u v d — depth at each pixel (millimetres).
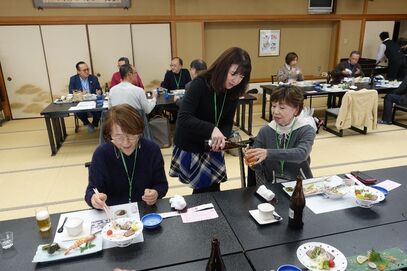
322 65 7059
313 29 6730
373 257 1016
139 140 1448
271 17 6172
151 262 1037
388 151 3732
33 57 5410
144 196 1359
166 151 3959
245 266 1008
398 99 4711
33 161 3684
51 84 5605
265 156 1472
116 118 1288
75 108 3809
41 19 5238
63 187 3014
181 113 1629
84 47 5523
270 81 6711
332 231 1182
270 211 1243
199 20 5844
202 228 1214
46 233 1202
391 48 5977
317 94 4598
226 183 3029
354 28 6746
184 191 2871
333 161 3467
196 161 1732
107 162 1424
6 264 1040
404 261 1008
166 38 5801
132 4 5496
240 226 1223
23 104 5617
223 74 1452
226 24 6207
